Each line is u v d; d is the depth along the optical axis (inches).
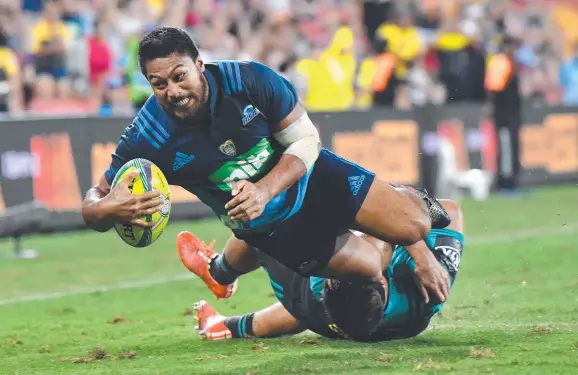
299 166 656.4
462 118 2127.2
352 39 2158.0
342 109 1931.6
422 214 704.4
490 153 2174.0
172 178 671.8
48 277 1246.3
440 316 872.3
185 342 802.8
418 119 2053.4
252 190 630.5
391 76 2059.5
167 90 613.3
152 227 645.3
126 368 697.6
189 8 2217.0
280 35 2022.6
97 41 1926.7
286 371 651.5
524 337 753.6
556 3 3174.2
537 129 2261.3
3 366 727.1
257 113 645.9
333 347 741.9
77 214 1628.9
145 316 957.8
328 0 2655.0
